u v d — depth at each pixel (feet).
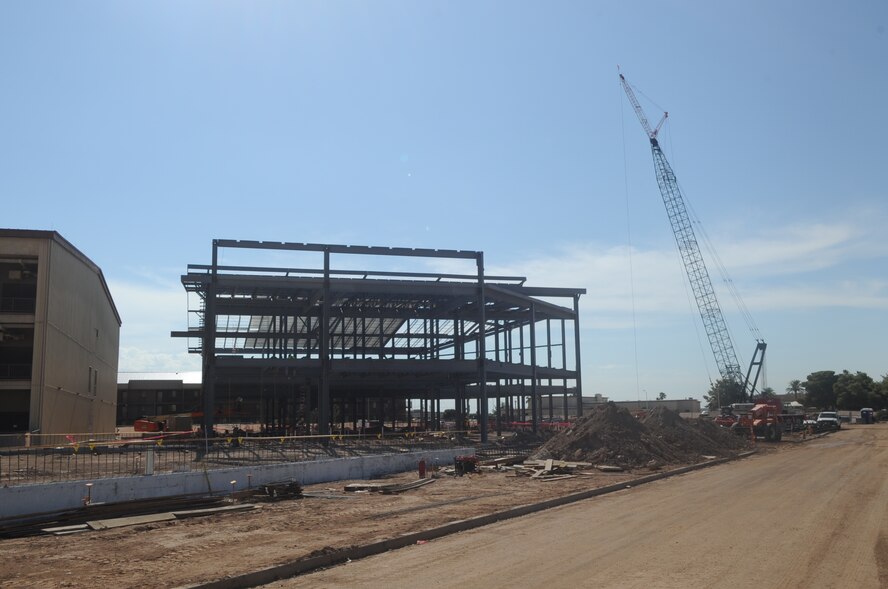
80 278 166.81
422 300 177.47
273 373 174.19
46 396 139.54
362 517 54.34
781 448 148.56
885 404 425.28
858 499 61.52
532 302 190.90
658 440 112.06
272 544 43.29
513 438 172.76
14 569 37.42
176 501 59.41
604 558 37.93
